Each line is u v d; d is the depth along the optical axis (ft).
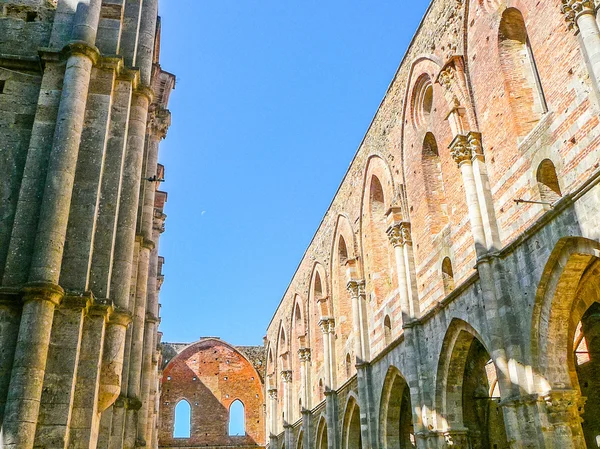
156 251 105.40
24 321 41.37
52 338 42.50
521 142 65.62
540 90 67.87
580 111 55.98
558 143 59.11
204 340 246.88
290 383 183.93
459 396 81.00
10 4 56.65
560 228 57.00
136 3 60.18
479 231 70.33
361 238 122.11
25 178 47.39
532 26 64.59
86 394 42.88
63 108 49.01
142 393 90.89
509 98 68.33
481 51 74.84
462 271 77.41
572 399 57.62
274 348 215.92
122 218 53.16
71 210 47.29
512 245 64.85
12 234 45.37
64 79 50.52
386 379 103.50
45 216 44.93
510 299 65.00
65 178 46.62
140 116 57.67
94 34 53.57
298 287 180.04
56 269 43.86
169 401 233.96
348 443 125.08
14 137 50.31
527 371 60.90
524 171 64.75
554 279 58.90
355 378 120.98
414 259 94.43
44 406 40.60
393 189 104.01
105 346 46.88
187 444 228.02
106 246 48.34
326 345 139.64
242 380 241.76
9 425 38.45
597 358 86.48
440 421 81.30
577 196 54.49
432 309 84.23
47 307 42.11
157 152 92.58
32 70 52.85
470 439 86.58
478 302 71.10
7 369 40.98
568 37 58.08
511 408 61.11
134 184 55.06
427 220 90.07
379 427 105.50
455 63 78.84
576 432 56.75
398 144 102.63
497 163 70.23
